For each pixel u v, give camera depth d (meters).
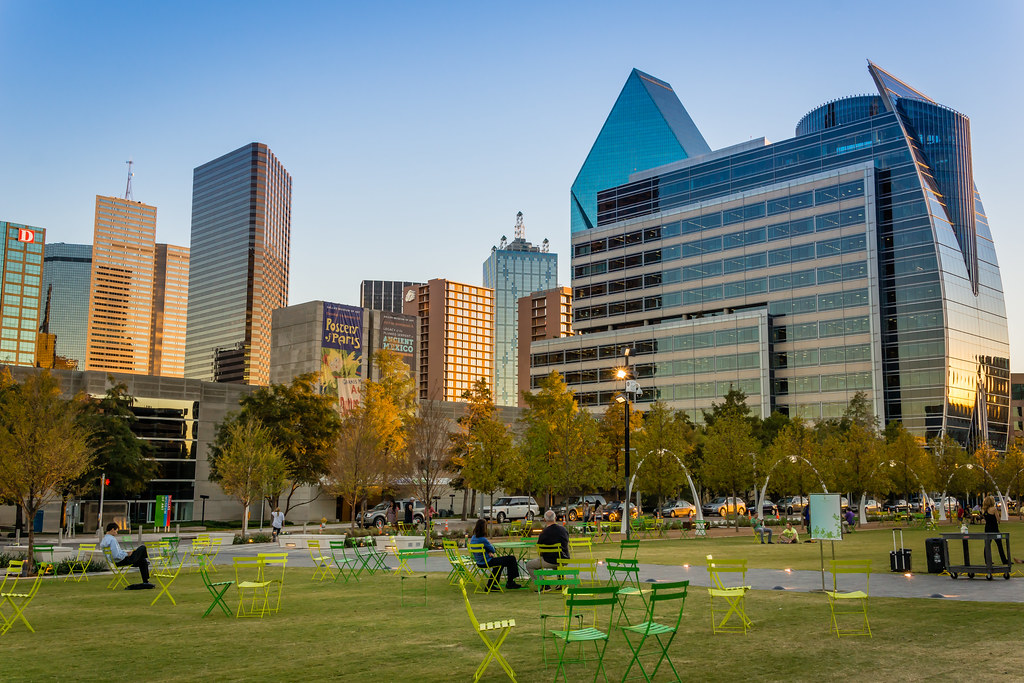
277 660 11.70
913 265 119.00
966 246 125.38
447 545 23.03
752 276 130.75
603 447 59.44
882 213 122.81
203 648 12.68
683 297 139.25
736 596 14.02
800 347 123.75
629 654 12.09
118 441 54.66
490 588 20.14
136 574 26.31
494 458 52.09
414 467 55.72
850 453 64.31
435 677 10.59
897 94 130.00
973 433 118.69
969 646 12.42
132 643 13.16
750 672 10.71
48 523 57.53
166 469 67.06
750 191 132.75
